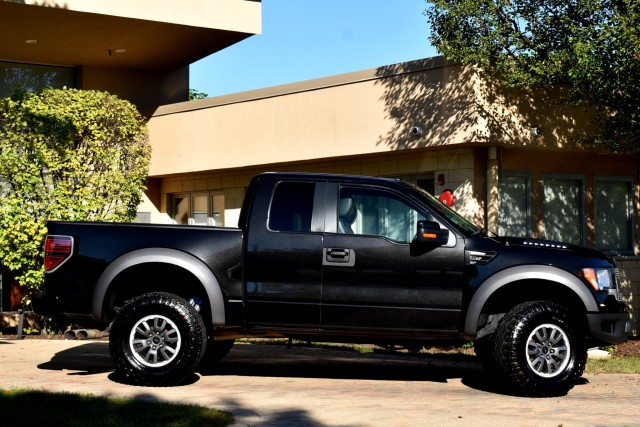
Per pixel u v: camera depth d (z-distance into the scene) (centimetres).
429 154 1482
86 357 1053
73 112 1551
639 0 1125
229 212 1877
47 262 822
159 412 654
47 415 635
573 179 1567
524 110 1414
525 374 794
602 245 1608
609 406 753
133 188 1628
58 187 1531
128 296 861
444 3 1311
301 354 1148
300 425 639
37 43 1898
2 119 1498
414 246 812
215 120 1812
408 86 1452
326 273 809
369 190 834
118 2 1731
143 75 2173
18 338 1417
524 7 1295
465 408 727
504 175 1462
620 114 1312
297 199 829
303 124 1628
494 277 802
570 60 1220
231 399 745
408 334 811
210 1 1839
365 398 768
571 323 805
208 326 860
